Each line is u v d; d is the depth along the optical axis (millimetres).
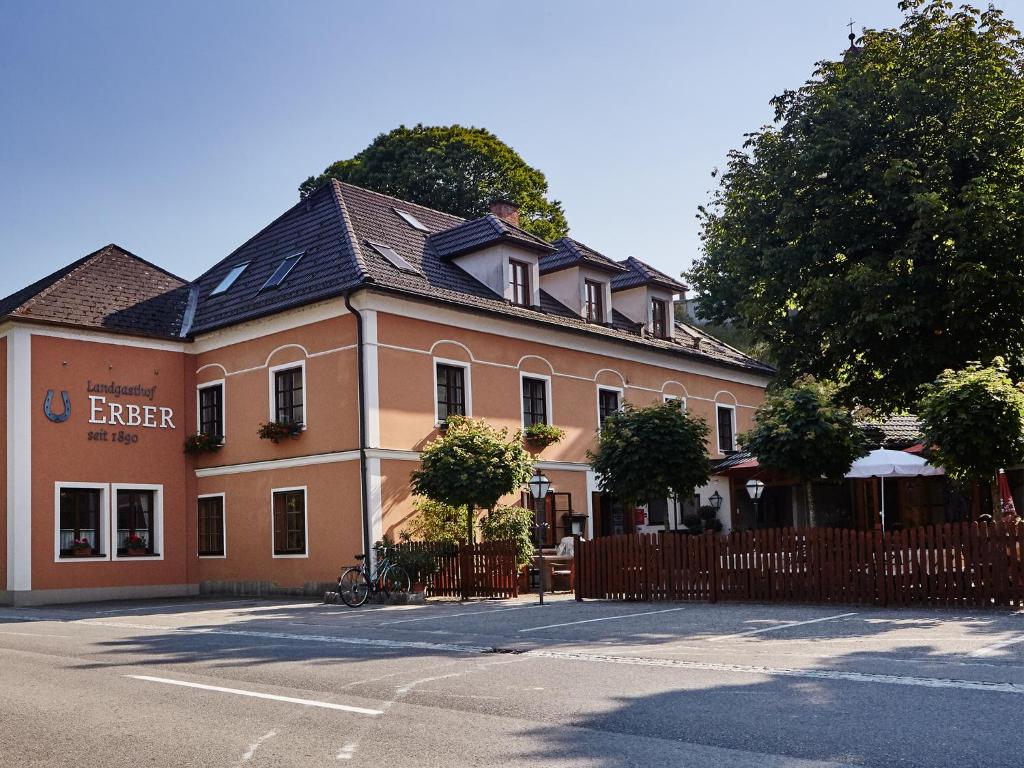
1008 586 14211
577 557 19188
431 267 25688
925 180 21234
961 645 10625
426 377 23500
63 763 6246
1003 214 20516
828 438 21250
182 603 22141
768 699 7770
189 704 8094
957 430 15711
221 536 25531
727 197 26141
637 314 31500
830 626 12867
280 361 24219
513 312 25688
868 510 30453
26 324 23375
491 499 20609
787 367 24875
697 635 12375
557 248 29641
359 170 44625
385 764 6000
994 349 21922
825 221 22641
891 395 24062
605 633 12914
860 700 7641
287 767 5988
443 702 7949
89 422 24281
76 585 23578
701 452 21328
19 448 22953
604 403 28812
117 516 24672
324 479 22891
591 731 6773
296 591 23328
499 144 46000
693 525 30719
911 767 5715
